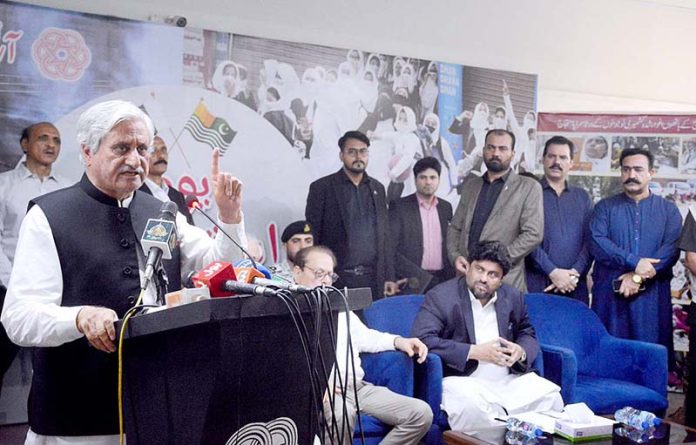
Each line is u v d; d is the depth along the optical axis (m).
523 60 5.71
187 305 1.46
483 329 4.63
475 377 4.45
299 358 1.68
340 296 1.78
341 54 5.03
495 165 5.49
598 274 5.78
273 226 4.81
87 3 4.36
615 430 3.74
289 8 4.92
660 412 4.80
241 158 4.73
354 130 5.07
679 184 5.79
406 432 3.87
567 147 5.75
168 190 4.52
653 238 5.71
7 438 4.09
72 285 2.03
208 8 4.68
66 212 2.06
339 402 3.85
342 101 5.03
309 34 4.98
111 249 2.07
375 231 5.11
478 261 4.61
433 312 4.58
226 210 2.06
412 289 5.23
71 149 4.29
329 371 1.78
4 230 4.12
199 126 4.61
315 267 4.20
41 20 4.21
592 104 6.11
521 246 5.50
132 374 1.61
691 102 6.30
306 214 4.91
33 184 4.19
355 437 3.93
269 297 1.60
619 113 5.82
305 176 4.92
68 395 2.02
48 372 2.04
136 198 2.18
